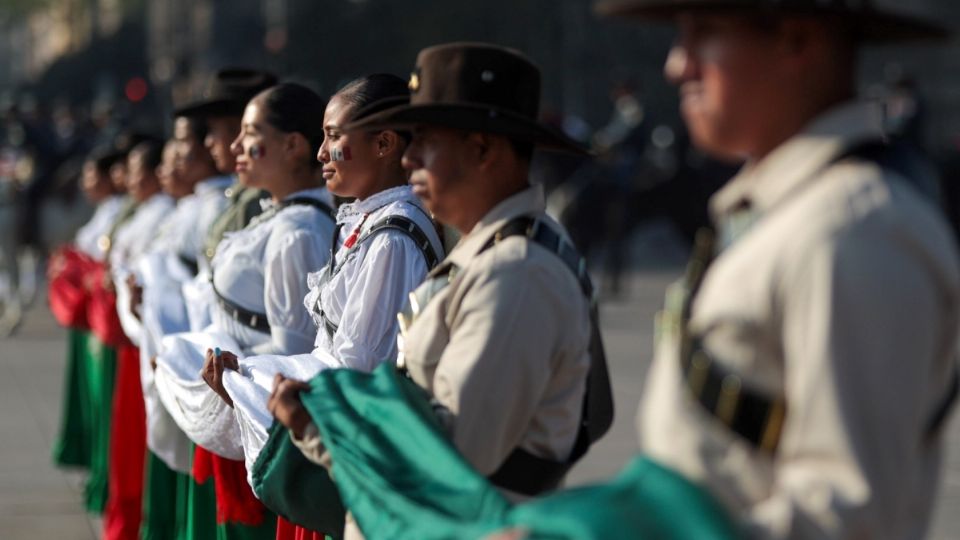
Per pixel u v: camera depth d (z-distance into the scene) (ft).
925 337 16.48
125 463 49.19
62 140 151.43
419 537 20.79
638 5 18.01
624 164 129.70
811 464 16.40
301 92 36.22
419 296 24.02
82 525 52.31
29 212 113.50
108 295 50.78
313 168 36.14
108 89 310.65
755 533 16.37
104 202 66.69
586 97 226.58
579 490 17.76
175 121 49.21
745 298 16.97
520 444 23.52
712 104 17.95
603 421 24.77
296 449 25.05
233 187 42.14
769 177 17.57
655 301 123.85
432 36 233.35
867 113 17.65
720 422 17.10
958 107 214.28
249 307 35.76
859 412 16.25
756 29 17.62
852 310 16.31
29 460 62.03
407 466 21.91
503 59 23.82
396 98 30.68
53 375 85.35
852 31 17.84
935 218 16.97
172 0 302.04
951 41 19.08
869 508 16.12
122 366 49.49
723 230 17.92
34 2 439.63
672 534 16.74
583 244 128.57
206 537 38.88
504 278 22.89
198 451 35.86
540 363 22.89
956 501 52.29
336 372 24.06
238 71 42.57
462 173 23.77
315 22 242.78
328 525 25.27
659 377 18.08
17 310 106.32
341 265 31.01
